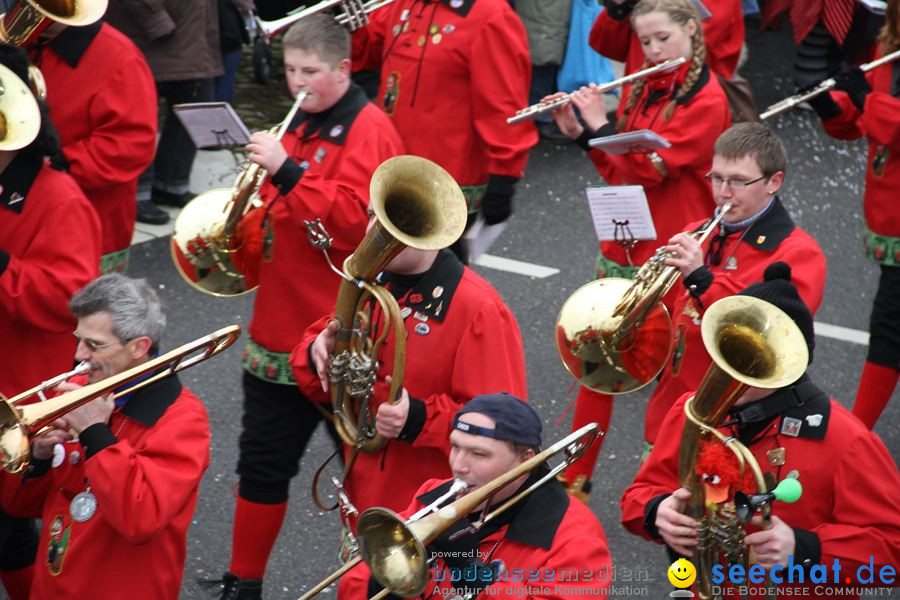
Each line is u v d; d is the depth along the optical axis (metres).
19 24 20.53
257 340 18.77
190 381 25.34
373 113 19.00
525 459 12.23
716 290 17.05
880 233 23.16
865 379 23.33
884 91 23.44
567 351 17.95
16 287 16.91
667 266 17.09
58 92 21.50
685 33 21.34
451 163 23.44
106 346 13.65
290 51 18.44
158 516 13.20
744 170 17.22
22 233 17.17
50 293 17.05
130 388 13.65
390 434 14.48
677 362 17.34
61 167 17.94
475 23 22.75
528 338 27.91
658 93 21.86
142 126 21.98
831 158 39.62
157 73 31.80
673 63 21.22
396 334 14.05
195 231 18.70
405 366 14.77
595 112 22.03
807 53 43.44
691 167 21.55
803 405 13.07
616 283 17.92
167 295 28.94
